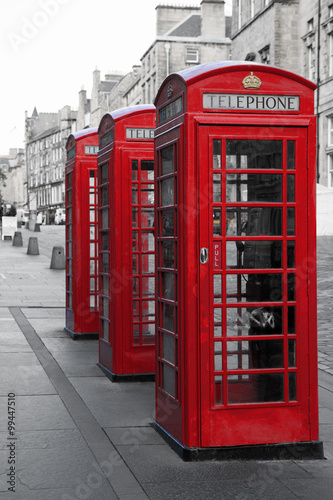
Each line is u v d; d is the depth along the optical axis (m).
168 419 4.78
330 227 27.67
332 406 5.79
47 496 3.79
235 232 4.51
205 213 4.42
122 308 6.62
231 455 4.46
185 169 4.41
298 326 4.61
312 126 4.56
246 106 4.48
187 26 61.03
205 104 4.42
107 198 7.06
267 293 4.62
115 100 82.25
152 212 6.86
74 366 7.18
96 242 8.68
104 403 5.78
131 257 6.65
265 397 4.59
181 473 4.19
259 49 39.88
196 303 4.42
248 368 4.57
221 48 60.66
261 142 4.53
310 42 36.16
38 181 123.44
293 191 4.59
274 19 37.44
